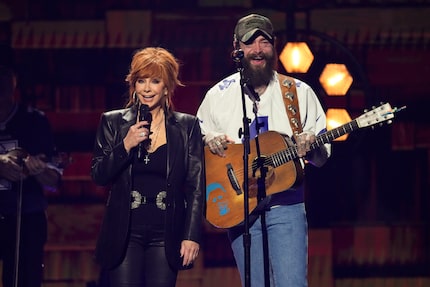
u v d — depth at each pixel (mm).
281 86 13992
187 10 21266
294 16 20969
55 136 21328
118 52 21328
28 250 15734
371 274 21156
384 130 21234
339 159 21219
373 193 21219
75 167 21250
